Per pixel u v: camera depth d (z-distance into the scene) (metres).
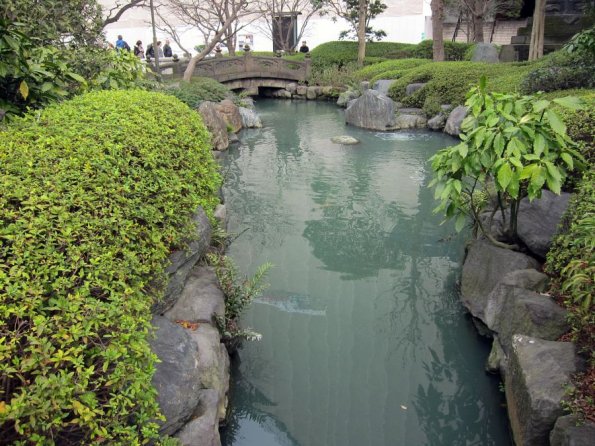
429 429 3.19
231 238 5.51
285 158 9.53
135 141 3.45
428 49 21.28
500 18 22.52
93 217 2.62
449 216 4.10
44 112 3.83
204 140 4.99
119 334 2.14
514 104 3.60
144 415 2.09
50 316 2.12
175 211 3.47
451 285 4.79
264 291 4.72
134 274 2.74
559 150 3.58
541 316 3.16
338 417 3.28
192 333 3.13
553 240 3.77
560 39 19.28
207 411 2.63
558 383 2.63
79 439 1.95
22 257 2.17
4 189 2.50
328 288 4.80
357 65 20.36
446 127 11.52
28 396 1.73
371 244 5.71
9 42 4.05
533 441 2.60
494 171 3.50
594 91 8.98
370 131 12.09
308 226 6.25
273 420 3.26
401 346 3.97
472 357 3.82
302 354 3.88
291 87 18.88
